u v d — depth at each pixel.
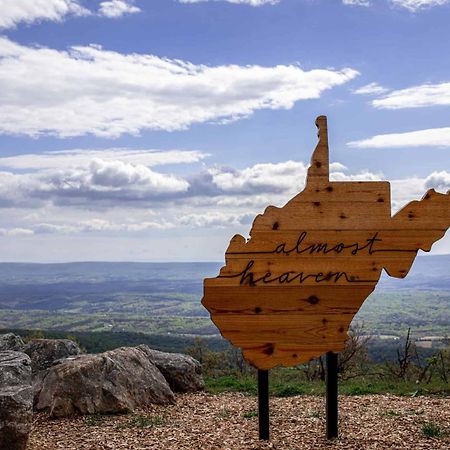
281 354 4.04
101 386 5.25
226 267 4.02
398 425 4.44
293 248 4.05
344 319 4.06
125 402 5.26
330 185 4.07
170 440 4.20
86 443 4.20
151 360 6.34
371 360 8.84
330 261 4.06
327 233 4.06
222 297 4.01
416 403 5.47
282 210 4.05
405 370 7.82
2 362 4.30
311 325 4.04
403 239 4.11
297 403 5.65
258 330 4.02
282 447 3.90
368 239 4.09
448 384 6.70
